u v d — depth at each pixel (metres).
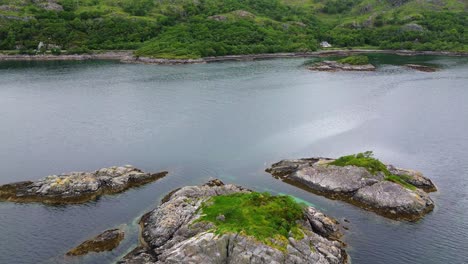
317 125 77.12
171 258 34.06
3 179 54.06
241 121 79.06
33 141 67.88
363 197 48.16
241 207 40.00
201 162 59.84
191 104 91.62
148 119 80.06
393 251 39.12
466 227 43.28
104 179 51.31
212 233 35.47
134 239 40.00
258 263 33.12
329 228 41.59
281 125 76.88
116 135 70.94
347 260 37.47
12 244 39.75
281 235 35.88
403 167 59.09
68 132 72.38
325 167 53.84
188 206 42.50
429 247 39.81
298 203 44.84
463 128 76.56
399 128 76.19
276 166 57.53
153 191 50.66
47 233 41.53
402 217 45.03
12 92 103.62
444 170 58.00
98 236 40.19
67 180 50.00
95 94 101.62
